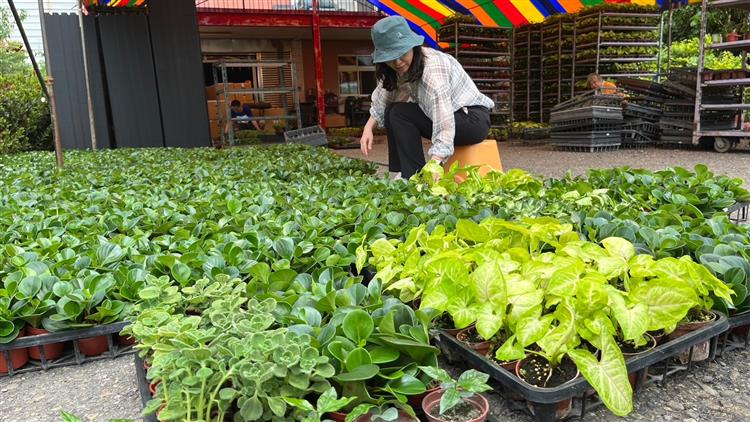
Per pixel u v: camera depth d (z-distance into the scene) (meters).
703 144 10.91
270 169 5.51
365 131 5.63
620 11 12.68
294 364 1.45
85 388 2.22
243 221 3.27
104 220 3.36
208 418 1.42
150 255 2.66
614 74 13.02
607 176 4.36
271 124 19.00
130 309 2.09
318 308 1.99
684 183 4.03
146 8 10.41
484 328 1.81
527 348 1.95
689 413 1.96
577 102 11.11
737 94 10.81
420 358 1.72
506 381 1.81
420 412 1.71
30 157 7.99
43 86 6.31
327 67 24.03
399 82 5.00
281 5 20.58
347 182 4.44
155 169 5.78
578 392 1.74
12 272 2.59
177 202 3.91
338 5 20.75
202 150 8.09
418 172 4.70
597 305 1.81
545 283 1.99
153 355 1.72
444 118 4.62
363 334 1.71
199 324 1.82
